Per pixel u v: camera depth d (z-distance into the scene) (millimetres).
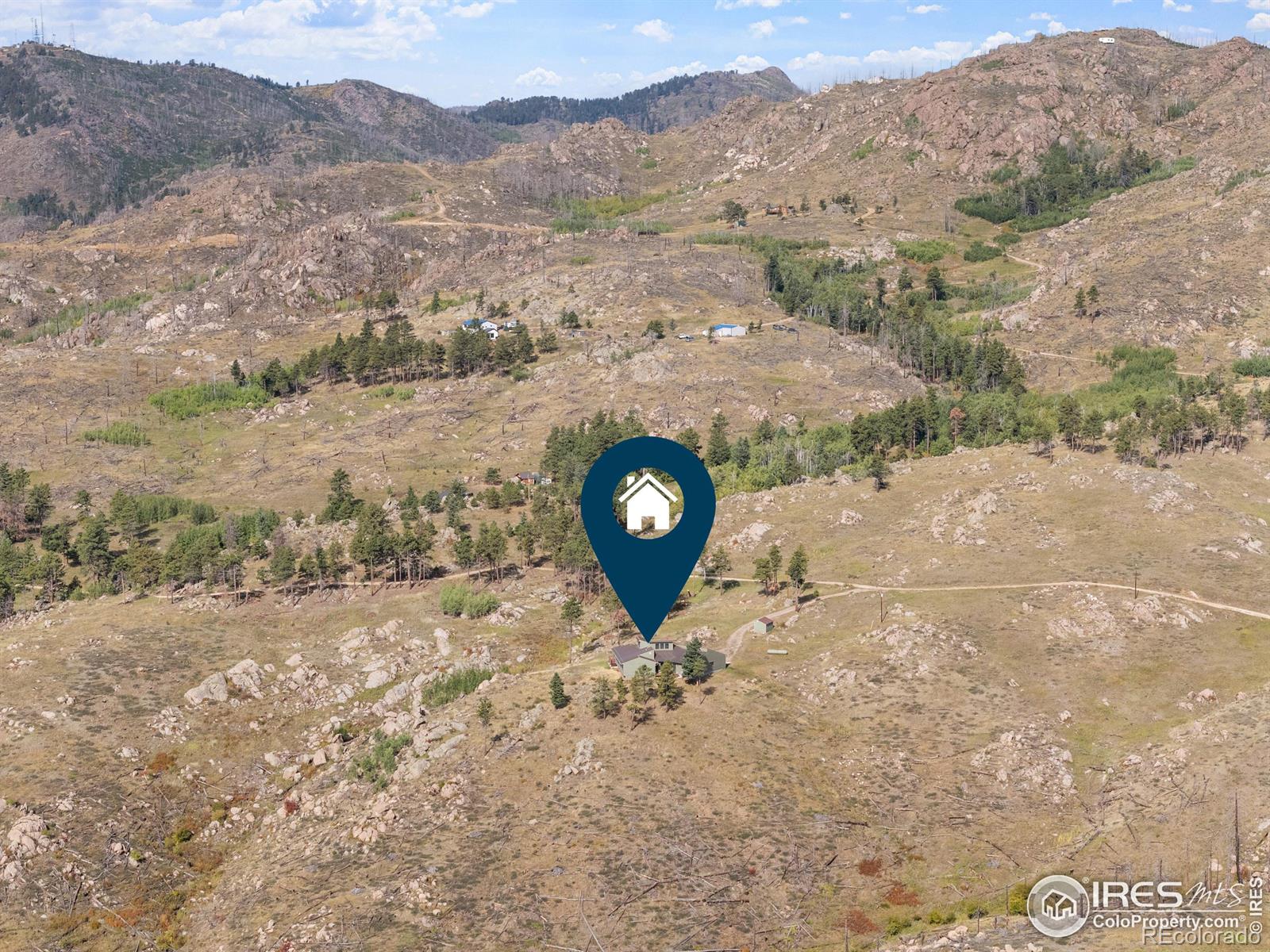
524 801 118688
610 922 101562
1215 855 97875
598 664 146500
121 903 116000
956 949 90938
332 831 120625
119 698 147000
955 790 117125
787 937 98750
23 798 125938
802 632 153000
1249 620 142875
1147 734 122250
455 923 103000
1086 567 158750
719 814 114125
